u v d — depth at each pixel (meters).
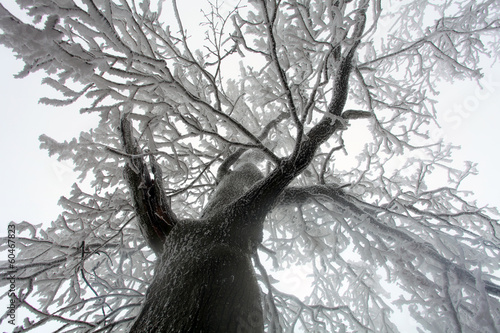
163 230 1.78
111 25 1.20
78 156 2.11
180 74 2.86
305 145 2.17
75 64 1.17
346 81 2.53
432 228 2.68
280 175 2.03
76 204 2.44
